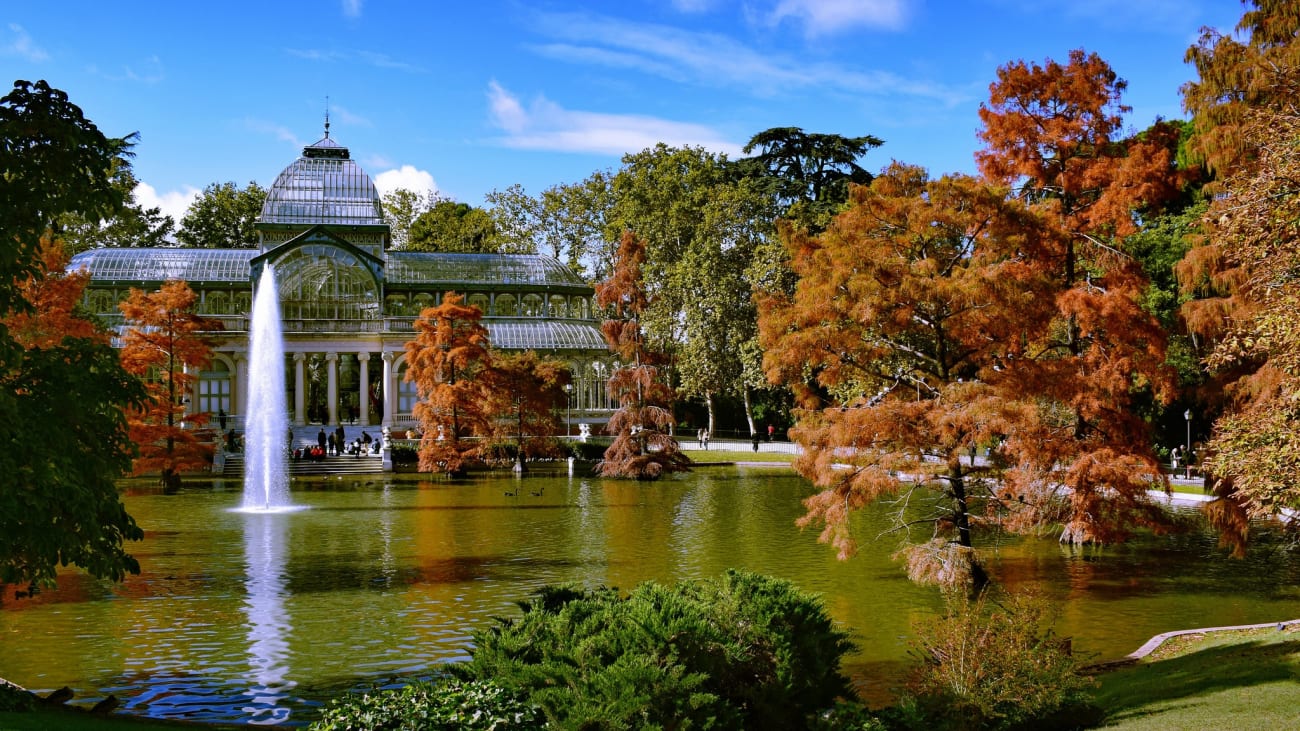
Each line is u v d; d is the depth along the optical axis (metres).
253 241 115.88
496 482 63.53
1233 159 30.88
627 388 67.50
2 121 15.77
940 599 28.58
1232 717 15.30
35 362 16.75
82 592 29.16
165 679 20.77
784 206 90.00
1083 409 31.94
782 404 93.81
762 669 14.59
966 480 32.56
